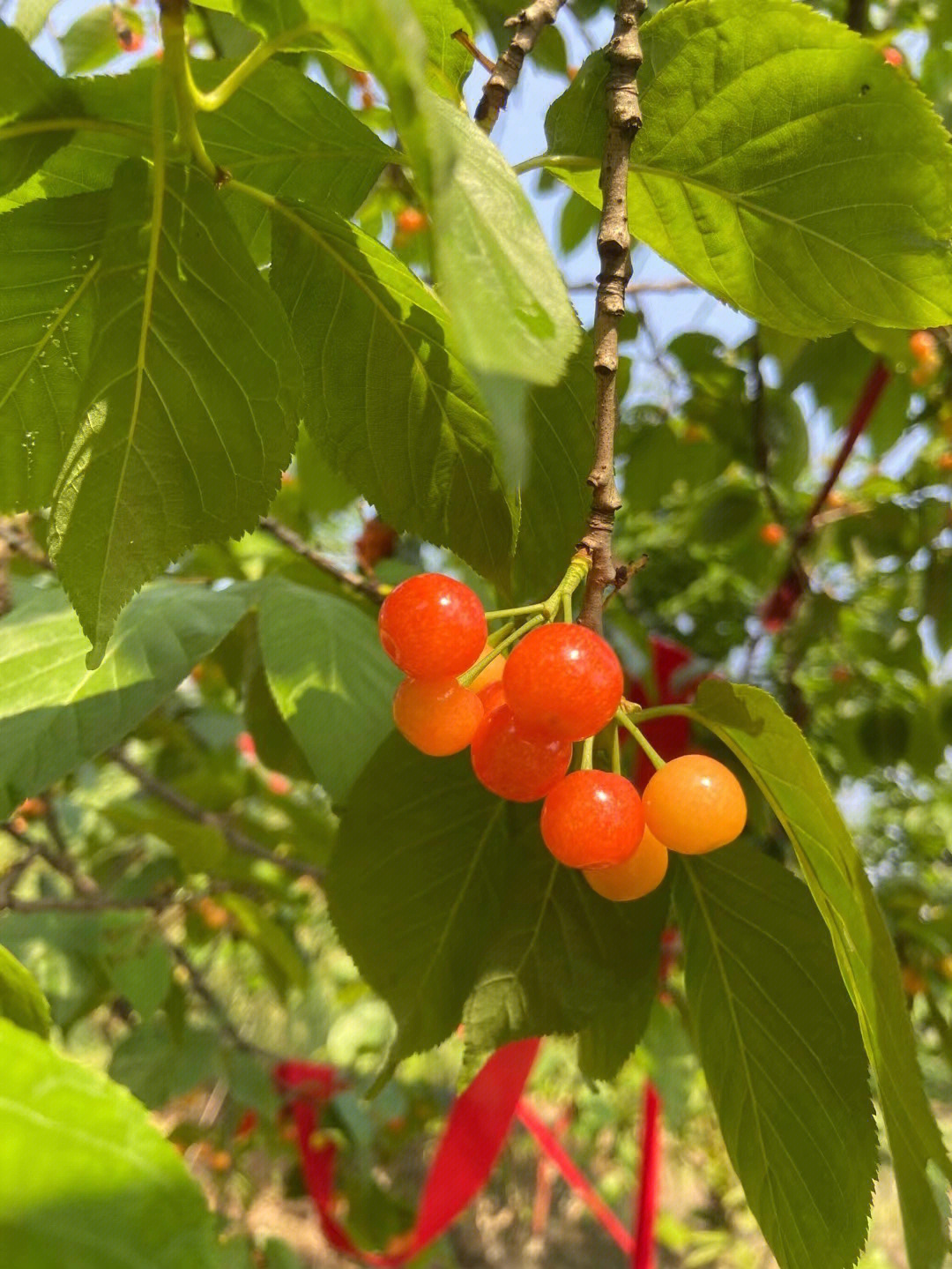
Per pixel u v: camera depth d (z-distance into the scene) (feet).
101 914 1.23
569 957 0.53
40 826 1.69
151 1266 0.19
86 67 1.15
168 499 0.46
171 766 1.60
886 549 1.55
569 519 0.50
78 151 0.43
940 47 1.15
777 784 0.44
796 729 0.41
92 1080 0.21
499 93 0.50
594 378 0.46
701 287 0.60
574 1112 2.74
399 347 0.49
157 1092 1.31
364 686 0.66
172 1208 0.20
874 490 1.75
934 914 1.24
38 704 0.58
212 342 0.44
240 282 0.43
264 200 0.44
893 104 0.49
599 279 0.44
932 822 2.26
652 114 0.52
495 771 0.42
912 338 1.18
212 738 1.45
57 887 1.47
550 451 0.49
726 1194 2.97
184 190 0.40
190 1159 1.77
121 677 0.60
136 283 0.42
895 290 0.55
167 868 1.41
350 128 0.44
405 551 1.05
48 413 0.49
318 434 0.52
